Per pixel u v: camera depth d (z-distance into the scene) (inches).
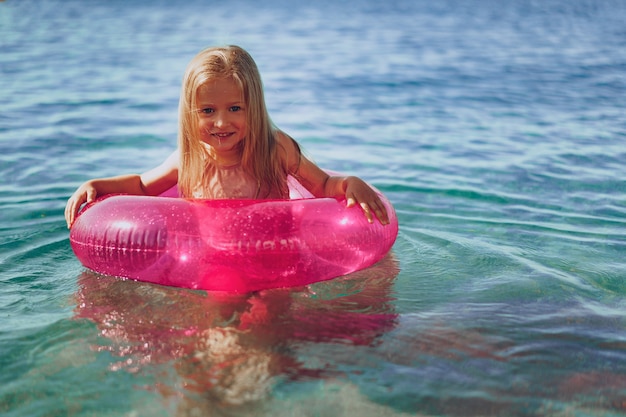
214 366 88.7
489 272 124.0
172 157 142.1
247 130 130.4
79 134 238.1
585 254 136.1
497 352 93.0
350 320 102.0
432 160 209.9
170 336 96.9
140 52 432.5
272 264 112.7
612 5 781.9
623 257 134.8
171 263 113.5
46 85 327.6
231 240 112.3
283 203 119.1
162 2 834.2
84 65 385.7
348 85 332.8
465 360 90.7
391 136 240.8
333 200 124.3
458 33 537.3
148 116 268.1
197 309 105.7
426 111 281.4
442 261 129.7
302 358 90.5
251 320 101.5
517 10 727.7
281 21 616.7
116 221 118.6
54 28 563.5
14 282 118.6
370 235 122.3
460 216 161.0
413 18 649.6
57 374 87.4
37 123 252.5
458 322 101.9
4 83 330.0
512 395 83.0
